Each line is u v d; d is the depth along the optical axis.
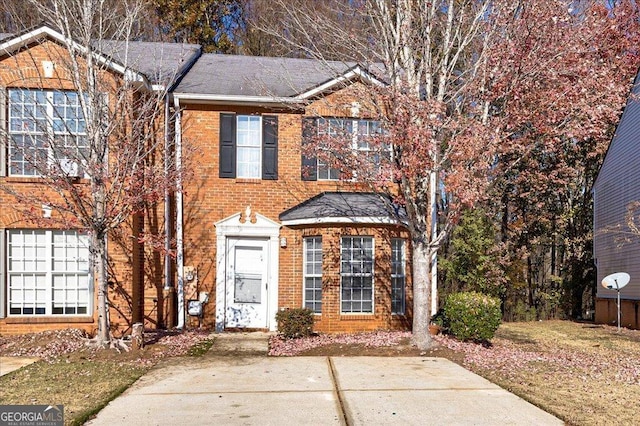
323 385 7.28
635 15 13.95
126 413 5.99
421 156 9.16
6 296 10.98
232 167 12.85
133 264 11.46
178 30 21.73
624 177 16.66
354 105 10.95
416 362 8.87
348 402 6.43
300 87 13.27
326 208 12.33
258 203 12.89
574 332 14.62
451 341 10.60
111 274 11.23
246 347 10.20
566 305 19.36
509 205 19.33
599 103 10.60
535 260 19.72
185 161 11.44
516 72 10.01
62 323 11.05
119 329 11.22
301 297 12.59
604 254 18.02
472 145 9.22
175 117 12.48
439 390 7.06
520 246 18.94
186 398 6.62
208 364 8.69
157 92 11.39
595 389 7.49
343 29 12.29
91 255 10.77
